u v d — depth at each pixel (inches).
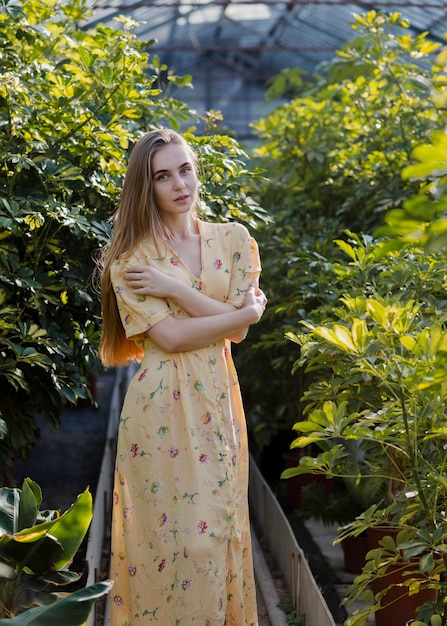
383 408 100.0
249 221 146.8
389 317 90.0
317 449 206.1
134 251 99.3
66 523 85.5
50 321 132.7
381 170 185.9
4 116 130.6
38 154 130.9
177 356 96.7
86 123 132.3
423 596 118.0
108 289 102.4
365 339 89.8
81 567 145.3
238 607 98.0
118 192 133.4
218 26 556.1
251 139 698.8
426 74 182.2
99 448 244.5
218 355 98.6
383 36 186.9
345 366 109.3
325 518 151.6
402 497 99.0
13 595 84.6
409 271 120.1
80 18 154.3
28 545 82.3
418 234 58.5
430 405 90.2
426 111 181.3
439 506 100.3
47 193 130.4
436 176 59.4
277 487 207.2
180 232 101.4
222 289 100.7
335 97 241.6
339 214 200.5
